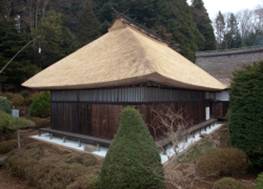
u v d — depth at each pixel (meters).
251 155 6.38
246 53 22.23
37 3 25.30
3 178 6.72
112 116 8.55
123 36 10.36
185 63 14.34
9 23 19.58
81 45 23.97
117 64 8.17
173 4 30.16
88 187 4.67
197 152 7.60
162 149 7.09
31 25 24.31
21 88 19.09
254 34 45.12
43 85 9.83
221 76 22.84
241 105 6.59
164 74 7.28
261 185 3.74
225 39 47.66
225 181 4.94
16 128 8.44
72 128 10.23
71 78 9.16
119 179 4.14
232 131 6.79
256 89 6.32
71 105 10.34
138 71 6.96
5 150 8.51
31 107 14.98
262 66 6.36
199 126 11.50
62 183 5.25
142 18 27.73
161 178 4.37
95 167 5.82
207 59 24.16
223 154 6.06
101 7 29.81
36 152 7.46
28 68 18.62
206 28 36.84
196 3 39.22
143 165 4.21
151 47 10.45
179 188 4.63
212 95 17.38
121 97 8.37
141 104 7.86
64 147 8.92
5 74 17.91
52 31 22.03
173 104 10.18
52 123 11.37
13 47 18.39
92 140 8.42
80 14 28.75
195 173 5.64
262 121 6.17
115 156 4.33
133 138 4.41
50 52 21.92
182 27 29.28
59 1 29.02
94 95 9.28
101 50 10.30
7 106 11.69
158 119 8.55
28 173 6.23
